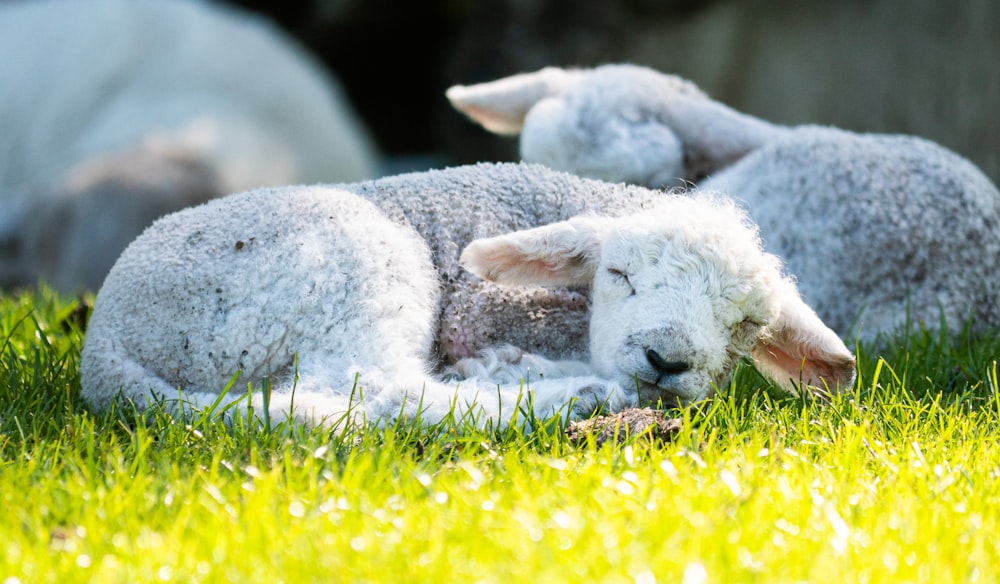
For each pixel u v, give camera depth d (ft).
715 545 16.21
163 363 23.90
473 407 22.02
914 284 31.68
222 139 75.82
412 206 25.13
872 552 16.72
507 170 26.84
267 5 104.68
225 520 17.34
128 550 16.39
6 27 87.25
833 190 32.04
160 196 69.51
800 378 24.16
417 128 107.96
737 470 19.69
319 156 83.25
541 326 25.18
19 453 21.12
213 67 83.92
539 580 14.83
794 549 16.56
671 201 25.46
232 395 23.45
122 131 80.02
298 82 86.28
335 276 23.22
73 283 68.59
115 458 20.18
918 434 22.71
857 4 67.72
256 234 23.85
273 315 23.26
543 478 19.42
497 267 23.70
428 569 15.51
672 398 23.00
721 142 34.60
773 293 23.11
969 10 62.08
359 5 99.40
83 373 24.82
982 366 27.71
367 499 18.08
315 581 15.20
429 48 103.76
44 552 16.11
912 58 64.80
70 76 84.43
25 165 83.46
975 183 33.01
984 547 17.08
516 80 36.32
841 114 68.28
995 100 60.70
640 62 77.15
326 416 21.89
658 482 18.88
